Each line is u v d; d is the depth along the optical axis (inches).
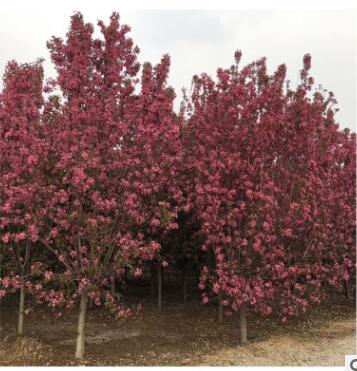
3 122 316.8
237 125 347.3
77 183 269.7
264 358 307.9
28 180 302.8
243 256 352.8
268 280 354.9
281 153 361.1
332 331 396.8
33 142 299.4
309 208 351.9
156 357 309.4
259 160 333.1
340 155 457.4
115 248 334.6
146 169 293.0
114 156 299.1
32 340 333.4
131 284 672.4
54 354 310.0
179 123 414.9
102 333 381.4
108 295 307.1
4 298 501.7
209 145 352.5
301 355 317.4
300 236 388.5
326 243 415.8
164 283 679.1
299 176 357.7
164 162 309.0
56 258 376.8
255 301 320.5
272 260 347.6
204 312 476.4
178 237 477.7
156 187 301.3
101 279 305.4
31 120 319.3
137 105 309.4
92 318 435.8
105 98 300.7
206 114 368.8
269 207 324.5
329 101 430.6
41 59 340.5
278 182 359.9
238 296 329.4
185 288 542.9
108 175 307.1
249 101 347.3
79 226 288.5
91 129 286.2
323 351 328.5
